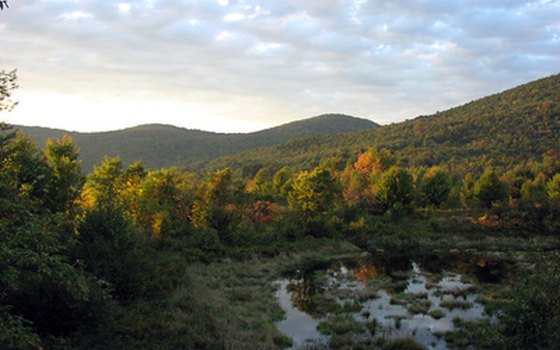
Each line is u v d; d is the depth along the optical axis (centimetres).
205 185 4762
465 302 2292
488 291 2581
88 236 1827
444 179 6575
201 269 3003
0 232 753
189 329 1603
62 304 1334
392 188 6175
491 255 4134
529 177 8119
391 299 2430
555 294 1044
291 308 2294
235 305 2231
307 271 3391
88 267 1686
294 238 4603
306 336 1855
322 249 4362
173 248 3372
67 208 2686
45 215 917
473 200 6775
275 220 5056
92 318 1405
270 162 15475
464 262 3762
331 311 2223
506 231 5303
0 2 774
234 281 2825
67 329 1367
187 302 1977
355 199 6625
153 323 1576
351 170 8425
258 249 3909
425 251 4466
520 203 5784
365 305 2338
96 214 1909
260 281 2892
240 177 13212
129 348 1328
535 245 4681
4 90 1211
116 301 1588
